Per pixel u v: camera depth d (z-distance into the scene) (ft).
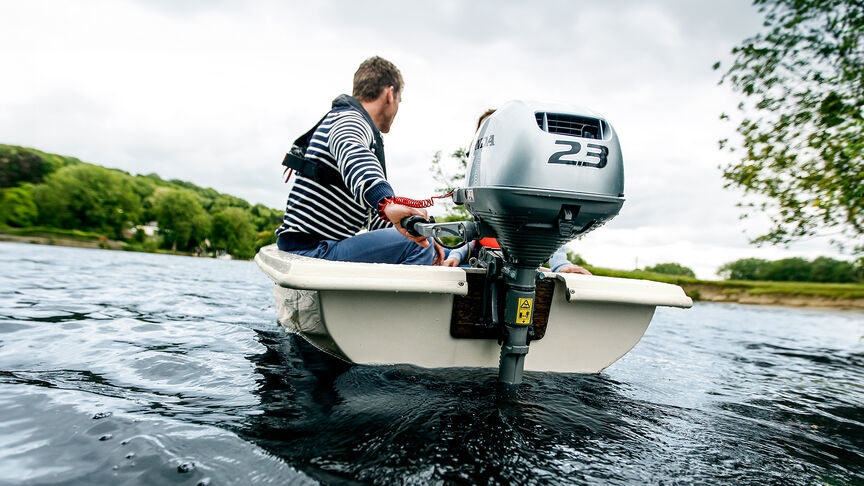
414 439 3.45
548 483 2.93
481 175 4.15
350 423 3.71
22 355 5.57
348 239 5.94
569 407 4.51
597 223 4.07
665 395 5.56
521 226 3.95
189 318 9.36
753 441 4.13
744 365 8.88
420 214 4.27
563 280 5.27
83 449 3.06
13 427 3.37
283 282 4.13
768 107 11.55
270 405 4.10
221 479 2.73
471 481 2.86
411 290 4.46
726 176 12.20
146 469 2.82
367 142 5.61
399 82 7.34
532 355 5.60
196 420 3.65
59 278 16.99
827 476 3.43
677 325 17.21
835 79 10.66
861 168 9.39
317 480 2.77
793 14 11.06
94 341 6.55
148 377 4.90
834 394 6.64
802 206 10.54
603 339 5.78
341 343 4.86
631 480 3.08
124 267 29.17
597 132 4.00
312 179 6.25
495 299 4.81
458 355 5.26
